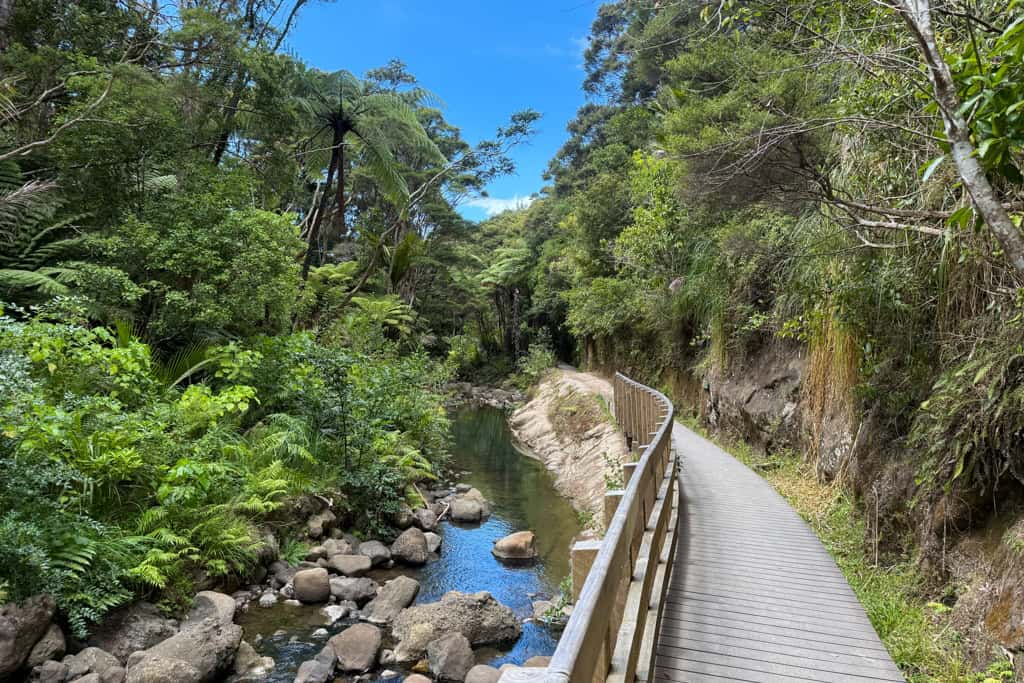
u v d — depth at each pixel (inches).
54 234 395.9
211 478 268.4
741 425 413.1
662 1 165.3
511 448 646.5
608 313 708.0
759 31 176.9
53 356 252.7
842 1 144.1
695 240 503.8
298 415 371.9
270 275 389.4
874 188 201.8
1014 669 125.5
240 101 498.3
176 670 177.6
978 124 99.9
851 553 215.2
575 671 50.8
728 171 164.1
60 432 213.9
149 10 473.1
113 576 202.5
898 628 159.2
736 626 154.4
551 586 282.2
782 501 283.0
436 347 1369.3
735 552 211.3
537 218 1251.8
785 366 378.3
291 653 211.5
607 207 749.3
